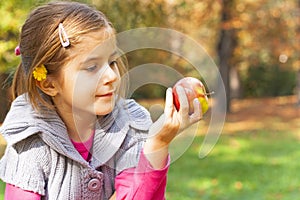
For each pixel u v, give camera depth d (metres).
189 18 15.12
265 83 22.86
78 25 1.61
